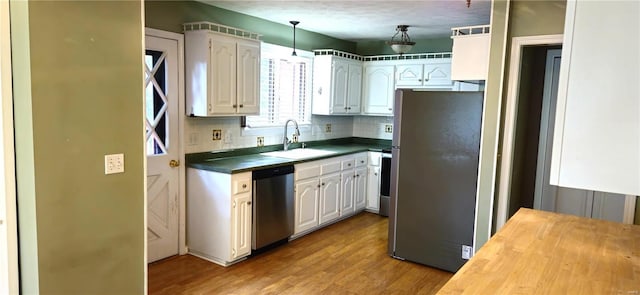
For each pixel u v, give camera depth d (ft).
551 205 13.60
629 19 2.31
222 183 11.54
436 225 11.86
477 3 11.45
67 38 6.98
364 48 19.67
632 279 4.93
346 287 10.66
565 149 2.56
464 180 11.33
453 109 11.28
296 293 10.25
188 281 10.77
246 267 11.76
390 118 18.69
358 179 17.10
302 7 12.47
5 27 6.64
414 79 17.15
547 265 5.34
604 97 2.42
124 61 7.88
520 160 12.28
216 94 11.96
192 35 11.78
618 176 2.43
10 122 6.84
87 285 7.68
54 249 7.13
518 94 10.54
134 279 8.48
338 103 17.29
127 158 8.09
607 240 6.35
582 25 2.44
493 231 10.85
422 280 11.18
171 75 11.78
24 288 7.22
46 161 6.88
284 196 13.19
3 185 6.89
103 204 7.78
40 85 6.69
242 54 12.67
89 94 7.38
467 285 4.72
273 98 15.57
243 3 12.16
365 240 14.25
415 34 16.92
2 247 7.02
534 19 9.82
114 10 7.63
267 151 15.39
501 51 10.19
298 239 14.24
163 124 11.78
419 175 11.98
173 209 12.23
